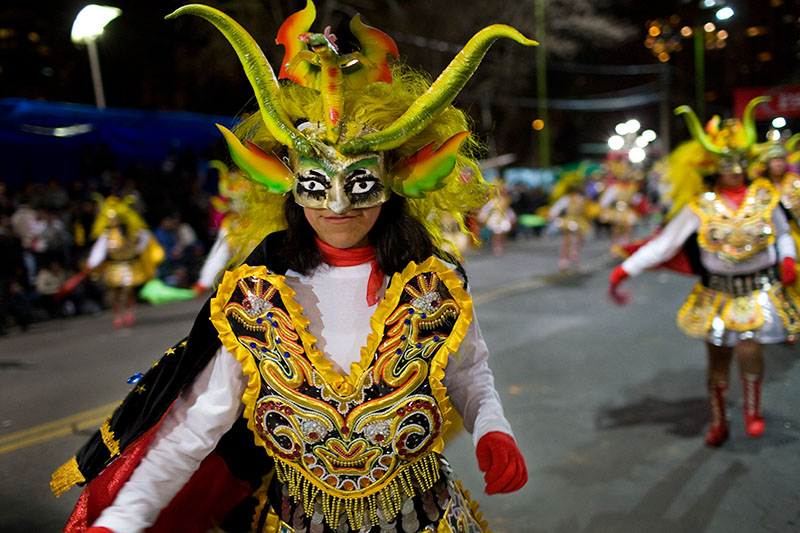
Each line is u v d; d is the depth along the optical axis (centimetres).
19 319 828
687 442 378
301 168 137
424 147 142
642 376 506
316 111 142
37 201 980
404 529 144
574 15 2122
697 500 311
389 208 149
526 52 2227
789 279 353
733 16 845
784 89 776
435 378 141
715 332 364
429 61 1911
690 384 482
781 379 481
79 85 1531
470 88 2200
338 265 146
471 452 383
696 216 371
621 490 323
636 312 752
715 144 357
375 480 142
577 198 1225
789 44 791
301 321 138
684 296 848
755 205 354
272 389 139
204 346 144
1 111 988
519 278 1088
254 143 154
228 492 166
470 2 1995
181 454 143
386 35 138
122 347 698
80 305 941
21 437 427
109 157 1221
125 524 135
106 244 811
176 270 1055
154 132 1194
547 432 400
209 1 1489
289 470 146
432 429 143
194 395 147
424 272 142
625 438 386
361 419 137
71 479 146
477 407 152
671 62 2239
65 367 620
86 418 460
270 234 152
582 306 804
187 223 1201
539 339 632
